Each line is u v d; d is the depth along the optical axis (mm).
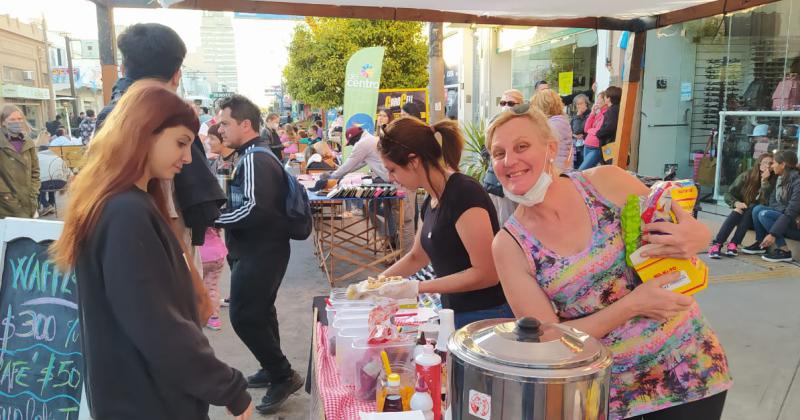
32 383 1894
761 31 6516
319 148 9508
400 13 4379
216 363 1475
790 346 3664
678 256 1472
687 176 7656
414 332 1959
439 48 7219
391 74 11844
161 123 1417
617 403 1584
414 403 1531
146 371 1408
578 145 8031
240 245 3133
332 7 4191
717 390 1577
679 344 1570
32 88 30625
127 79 2113
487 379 1100
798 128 6117
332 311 2156
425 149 2215
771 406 2971
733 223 5785
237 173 3168
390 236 6562
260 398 3447
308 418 3232
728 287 4832
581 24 5020
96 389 1397
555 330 1231
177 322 1386
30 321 1927
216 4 3803
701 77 7301
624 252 1562
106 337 1383
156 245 1381
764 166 5648
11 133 6023
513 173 1507
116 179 1380
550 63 10797
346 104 8453
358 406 1729
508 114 1516
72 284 1906
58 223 1940
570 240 1575
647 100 7605
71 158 10711
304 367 3854
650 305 1456
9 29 29281
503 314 2248
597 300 1578
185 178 2189
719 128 7043
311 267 6516
